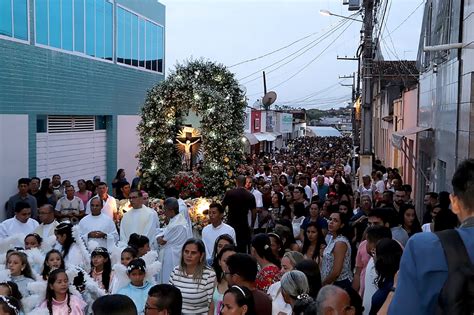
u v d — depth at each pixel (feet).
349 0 81.35
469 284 7.85
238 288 16.34
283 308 18.06
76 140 61.93
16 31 47.83
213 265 24.03
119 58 73.05
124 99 74.64
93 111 64.69
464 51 37.09
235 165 53.36
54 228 31.14
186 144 53.57
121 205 45.37
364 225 31.96
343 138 252.21
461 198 8.48
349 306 12.85
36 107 51.21
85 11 62.23
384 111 116.47
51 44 54.44
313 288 19.02
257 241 22.90
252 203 39.73
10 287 21.59
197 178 51.65
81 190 46.55
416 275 8.20
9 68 46.60
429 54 54.70
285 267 21.07
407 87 79.25
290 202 45.88
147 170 52.75
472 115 33.47
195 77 56.65
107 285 27.22
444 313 7.95
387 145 108.06
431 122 52.85
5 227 34.40
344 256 24.97
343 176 70.95
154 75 86.99
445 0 45.21
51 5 54.29
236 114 56.75
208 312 22.15
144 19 82.58
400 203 39.14
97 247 28.32
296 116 288.92
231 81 57.26
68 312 22.33
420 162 60.08
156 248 35.17
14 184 47.32
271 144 179.42
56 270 22.38
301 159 101.65
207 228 32.73
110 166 70.74
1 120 45.47
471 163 8.60
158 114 53.36
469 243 8.10
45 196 45.62
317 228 28.96
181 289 22.52
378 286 18.86
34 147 50.93
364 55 70.64
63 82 56.75
